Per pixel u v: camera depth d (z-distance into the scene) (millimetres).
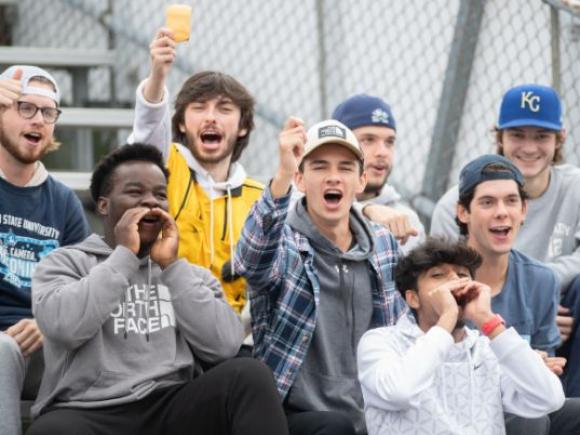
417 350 9305
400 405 9250
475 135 13672
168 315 9750
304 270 10180
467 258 9695
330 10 14352
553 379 9469
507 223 10688
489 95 13680
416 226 12422
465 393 9547
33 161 10945
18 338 10211
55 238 11031
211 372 9383
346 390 10133
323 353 10125
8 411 9703
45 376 9664
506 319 10758
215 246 11086
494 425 9570
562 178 12125
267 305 10203
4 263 10750
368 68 14453
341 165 10312
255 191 11445
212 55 15500
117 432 9320
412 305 9781
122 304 9664
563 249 12008
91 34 16344
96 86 16016
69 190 11234
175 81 15711
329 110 14352
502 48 13695
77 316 9289
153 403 9484
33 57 15664
